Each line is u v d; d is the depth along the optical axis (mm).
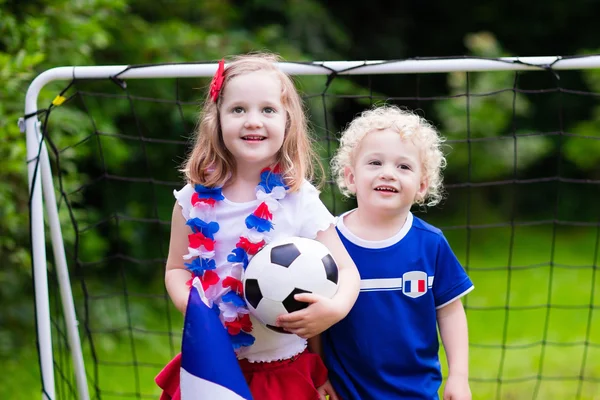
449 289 2549
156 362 5363
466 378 2506
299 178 2441
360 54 9453
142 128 7020
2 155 4188
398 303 2498
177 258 2531
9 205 4430
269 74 2406
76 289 6062
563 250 8250
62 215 4816
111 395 4652
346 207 7598
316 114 7121
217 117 2445
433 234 2551
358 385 2510
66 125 5012
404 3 9797
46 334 2756
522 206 9680
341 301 2281
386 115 2516
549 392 4594
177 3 7227
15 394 4637
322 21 8227
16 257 4559
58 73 2787
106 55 6438
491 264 7715
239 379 2229
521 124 9281
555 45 10133
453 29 10023
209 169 2459
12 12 4996
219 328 2252
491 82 8648
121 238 6918
